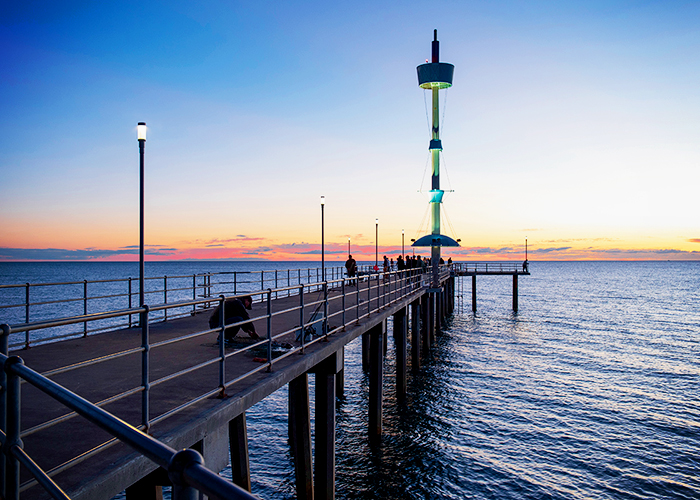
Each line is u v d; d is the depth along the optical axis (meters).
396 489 12.21
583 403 19.36
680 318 48.75
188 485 1.19
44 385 2.11
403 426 16.55
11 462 2.46
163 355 8.37
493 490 12.20
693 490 12.29
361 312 14.45
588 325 42.97
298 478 9.68
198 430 4.91
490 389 21.31
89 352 8.76
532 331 39.00
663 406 19.08
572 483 12.59
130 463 4.00
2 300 72.56
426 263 39.69
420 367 25.52
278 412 18.27
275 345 8.83
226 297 5.80
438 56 27.33
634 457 14.18
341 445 14.88
